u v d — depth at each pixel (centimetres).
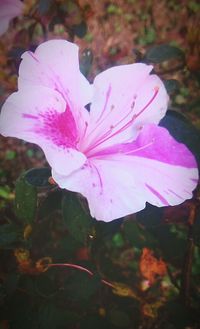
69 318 12
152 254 13
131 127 10
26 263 11
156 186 9
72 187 9
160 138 10
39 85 9
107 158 10
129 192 9
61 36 26
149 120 10
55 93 9
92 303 14
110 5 36
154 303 14
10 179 21
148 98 10
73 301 13
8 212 14
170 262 15
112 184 9
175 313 13
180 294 14
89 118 10
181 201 9
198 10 36
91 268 13
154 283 15
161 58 13
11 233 11
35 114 9
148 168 9
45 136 9
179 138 11
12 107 9
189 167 10
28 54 9
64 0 13
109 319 13
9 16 12
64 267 14
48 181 11
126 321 13
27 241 11
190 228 12
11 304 12
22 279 12
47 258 12
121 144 10
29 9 14
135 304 14
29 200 11
